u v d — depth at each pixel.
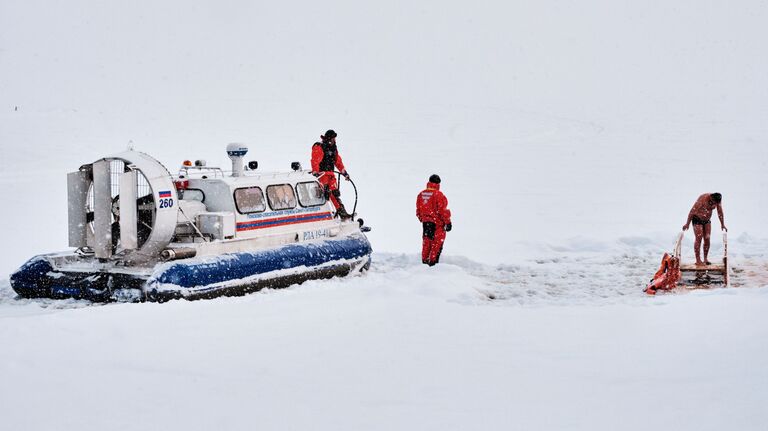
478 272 45.03
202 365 24.91
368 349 26.86
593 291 39.78
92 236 39.62
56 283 37.97
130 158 36.69
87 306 36.31
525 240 53.84
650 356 25.69
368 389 22.67
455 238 58.22
